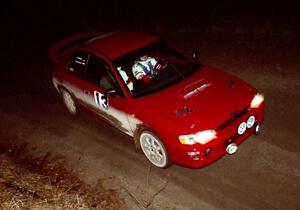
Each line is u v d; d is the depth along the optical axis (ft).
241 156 17.89
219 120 16.08
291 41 29.22
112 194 17.06
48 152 21.06
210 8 40.04
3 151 21.62
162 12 41.78
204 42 32.04
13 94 28.48
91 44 21.17
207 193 16.21
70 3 49.29
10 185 17.04
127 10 44.37
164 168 18.01
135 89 18.29
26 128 23.85
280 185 15.93
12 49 37.78
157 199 16.39
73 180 18.34
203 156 15.88
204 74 19.01
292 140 18.37
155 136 17.04
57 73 23.54
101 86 19.70
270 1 38.55
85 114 24.18
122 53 19.39
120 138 21.09
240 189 16.07
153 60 19.30
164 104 17.19
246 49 29.09
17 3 52.34
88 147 20.88
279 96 22.22
